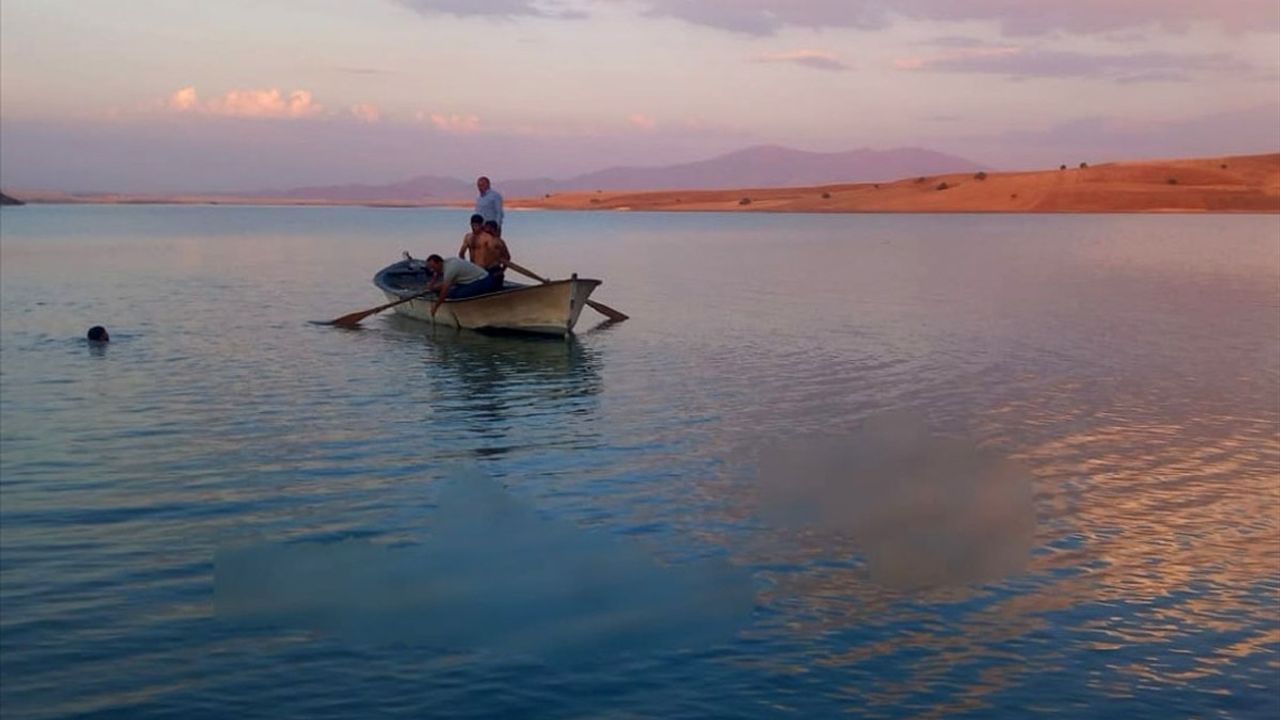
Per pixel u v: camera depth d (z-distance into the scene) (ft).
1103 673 25.70
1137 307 100.42
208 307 101.86
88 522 36.19
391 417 52.31
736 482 40.16
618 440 47.32
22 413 53.11
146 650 26.61
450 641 26.53
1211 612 28.94
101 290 119.24
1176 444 46.24
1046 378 62.28
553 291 77.82
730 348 74.64
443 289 82.69
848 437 46.88
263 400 56.44
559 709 24.00
